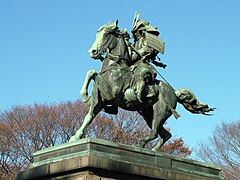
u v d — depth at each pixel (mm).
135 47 14195
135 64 13516
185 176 11977
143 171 11148
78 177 10352
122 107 13000
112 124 36688
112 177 10625
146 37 13914
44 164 11102
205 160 38031
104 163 10445
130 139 36094
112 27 13266
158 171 11453
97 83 12344
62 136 37062
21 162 35844
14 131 36281
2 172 35312
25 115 37219
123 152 11211
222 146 37750
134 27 14344
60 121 37094
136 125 37125
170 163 12047
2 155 35562
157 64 14305
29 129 36438
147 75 13039
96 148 10758
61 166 10602
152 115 13555
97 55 13008
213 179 12641
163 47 14016
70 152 10914
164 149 37188
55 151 11219
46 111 37281
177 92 14094
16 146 35875
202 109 14305
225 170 36500
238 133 37656
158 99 13398
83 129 11766
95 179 10266
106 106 12922
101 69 13156
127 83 12781
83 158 10281
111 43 13156
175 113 13477
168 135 13719
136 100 12781
